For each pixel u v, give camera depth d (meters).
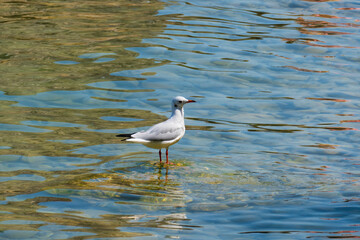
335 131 14.84
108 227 9.48
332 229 9.52
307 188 11.34
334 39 22.91
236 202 10.65
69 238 9.02
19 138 13.57
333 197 10.86
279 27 24.23
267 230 9.50
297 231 9.45
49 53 19.67
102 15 24.55
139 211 10.20
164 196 10.86
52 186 11.15
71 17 24.03
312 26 24.56
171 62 19.55
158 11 25.67
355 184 11.55
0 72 17.83
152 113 15.57
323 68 19.77
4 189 10.92
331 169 12.44
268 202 10.65
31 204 10.31
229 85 18.08
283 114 16.03
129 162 12.59
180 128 12.50
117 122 14.84
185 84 17.89
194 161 12.80
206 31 23.12
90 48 20.39
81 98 16.36
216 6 27.22
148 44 21.12
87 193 10.88
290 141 14.16
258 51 21.20
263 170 12.33
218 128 14.95
